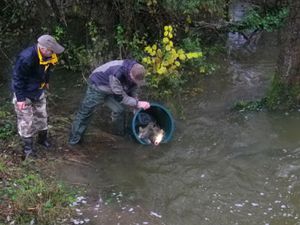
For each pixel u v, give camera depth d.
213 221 5.29
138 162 6.29
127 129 6.89
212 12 9.45
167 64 7.68
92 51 8.36
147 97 7.71
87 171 6.02
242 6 11.95
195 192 5.77
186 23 8.80
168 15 8.43
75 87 8.23
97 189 5.70
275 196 5.69
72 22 8.75
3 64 8.78
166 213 5.38
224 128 7.11
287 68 7.29
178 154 6.50
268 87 8.33
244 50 9.92
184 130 7.05
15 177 5.59
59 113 7.38
